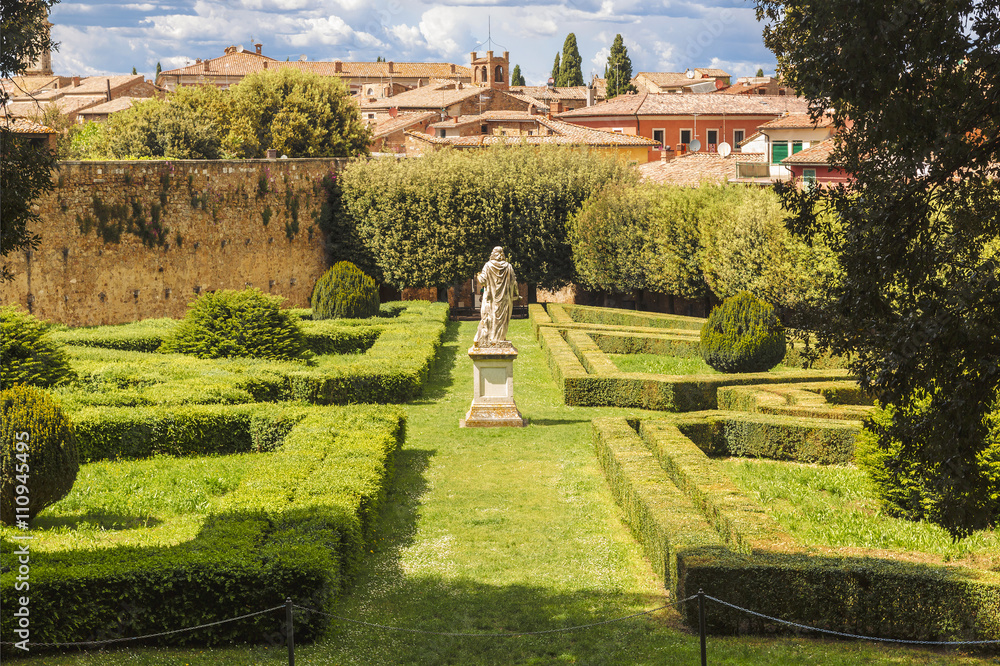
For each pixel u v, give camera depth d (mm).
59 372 21719
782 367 30953
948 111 9109
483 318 22703
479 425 22500
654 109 72312
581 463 18922
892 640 10414
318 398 24250
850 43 8945
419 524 14977
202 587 10148
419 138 68500
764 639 10477
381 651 10086
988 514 9297
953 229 9750
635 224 43250
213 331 28609
